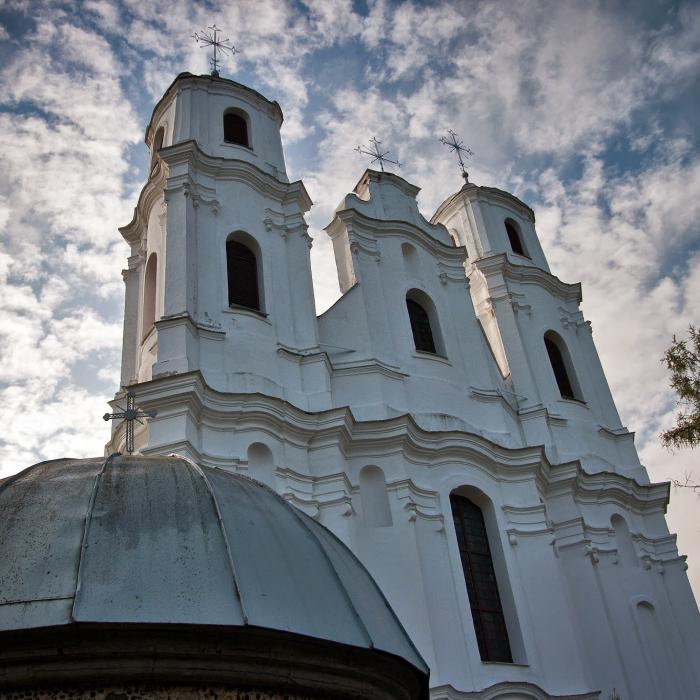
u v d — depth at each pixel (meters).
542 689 18.39
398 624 8.72
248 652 6.71
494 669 18.19
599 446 25.58
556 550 20.77
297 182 23.59
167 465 8.73
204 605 6.72
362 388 21.00
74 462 9.03
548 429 24.00
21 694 6.23
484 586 19.83
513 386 25.27
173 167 22.22
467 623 18.42
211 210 22.05
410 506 18.97
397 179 26.75
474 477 20.80
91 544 7.04
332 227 24.77
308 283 22.09
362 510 19.16
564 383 26.83
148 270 22.58
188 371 17.86
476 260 27.88
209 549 7.32
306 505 18.23
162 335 18.94
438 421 21.38
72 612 6.32
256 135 25.17
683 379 17.44
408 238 25.11
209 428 18.02
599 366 27.98
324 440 19.19
